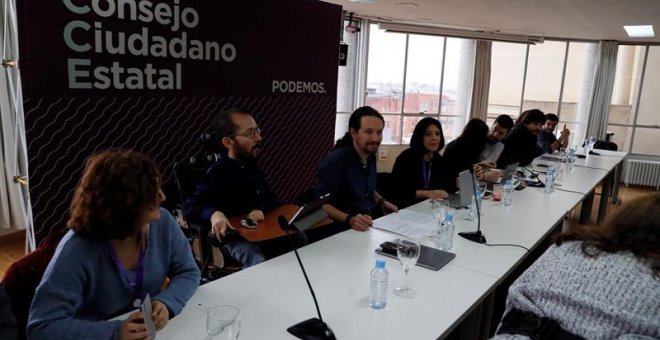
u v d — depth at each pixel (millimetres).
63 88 2494
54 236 1520
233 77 3389
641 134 7754
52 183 2535
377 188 3305
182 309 1386
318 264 1786
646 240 1049
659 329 921
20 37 2320
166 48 2932
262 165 3783
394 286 1611
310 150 4211
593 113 7723
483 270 1812
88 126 2629
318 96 4168
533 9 4902
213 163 2516
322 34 4066
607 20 5387
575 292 1041
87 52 2561
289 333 1275
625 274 1012
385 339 1273
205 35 3146
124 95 2764
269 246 2412
